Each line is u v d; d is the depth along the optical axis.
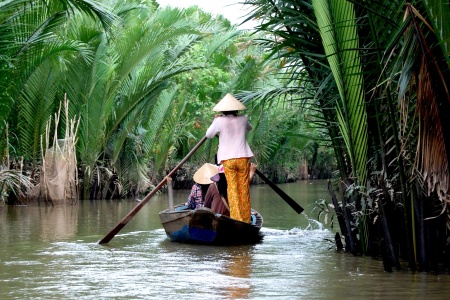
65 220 15.69
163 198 24.78
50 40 17.80
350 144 8.70
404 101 7.23
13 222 15.16
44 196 20.53
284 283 7.68
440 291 7.13
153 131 25.62
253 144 33.22
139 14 26.97
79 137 22.69
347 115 8.52
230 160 11.65
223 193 12.22
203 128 30.58
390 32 7.79
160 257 9.91
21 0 15.24
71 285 7.64
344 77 8.28
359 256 9.60
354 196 9.31
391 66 7.40
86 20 21.45
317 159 50.59
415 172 7.93
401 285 7.46
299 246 11.11
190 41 24.98
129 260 9.59
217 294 7.09
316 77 9.39
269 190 31.33
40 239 12.02
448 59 6.67
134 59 21.94
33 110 20.66
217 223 11.02
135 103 22.94
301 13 8.71
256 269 8.70
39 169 20.86
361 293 7.07
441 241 8.41
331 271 8.41
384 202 8.70
